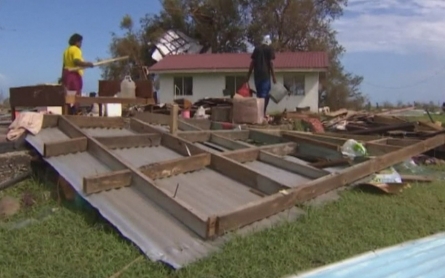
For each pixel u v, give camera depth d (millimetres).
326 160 6176
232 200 4180
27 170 4535
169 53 30188
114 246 3180
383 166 5441
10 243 3225
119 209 3625
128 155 5117
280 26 31969
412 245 3492
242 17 32625
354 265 3082
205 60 24359
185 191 4273
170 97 24016
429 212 4410
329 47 31844
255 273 2902
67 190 4086
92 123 5961
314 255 3217
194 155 5066
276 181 4332
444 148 7508
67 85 7379
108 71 32344
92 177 3789
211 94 23562
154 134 5656
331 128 10281
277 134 7246
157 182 4355
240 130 7340
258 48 10273
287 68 21562
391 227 3885
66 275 2818
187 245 3195
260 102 9188
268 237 3445
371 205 4465
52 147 4480
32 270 2869
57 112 6551
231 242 3285
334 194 4703
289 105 22203
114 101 6969
